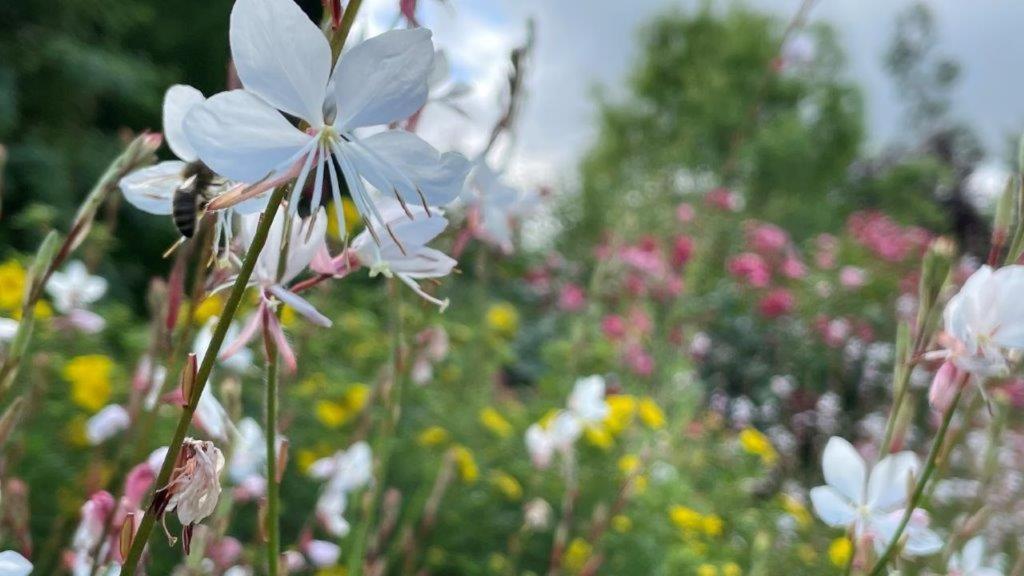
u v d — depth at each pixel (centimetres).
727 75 1833
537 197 175
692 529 445
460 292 699
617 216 876
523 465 434
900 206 1755
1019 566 157
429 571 356
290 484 363
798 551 468
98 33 978
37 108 842
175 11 1049
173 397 76
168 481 76
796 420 834
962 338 113
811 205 1628
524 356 761
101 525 118
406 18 99
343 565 287
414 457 409
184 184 86
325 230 92
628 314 715
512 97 156
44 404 312
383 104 76
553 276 950
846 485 129
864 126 1931
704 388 759
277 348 96
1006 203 115
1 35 826
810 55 734
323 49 73
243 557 193
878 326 904
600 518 233
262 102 73
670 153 959
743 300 873
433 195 78
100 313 441
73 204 789
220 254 94
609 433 469
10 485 136
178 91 91
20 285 400
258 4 72
